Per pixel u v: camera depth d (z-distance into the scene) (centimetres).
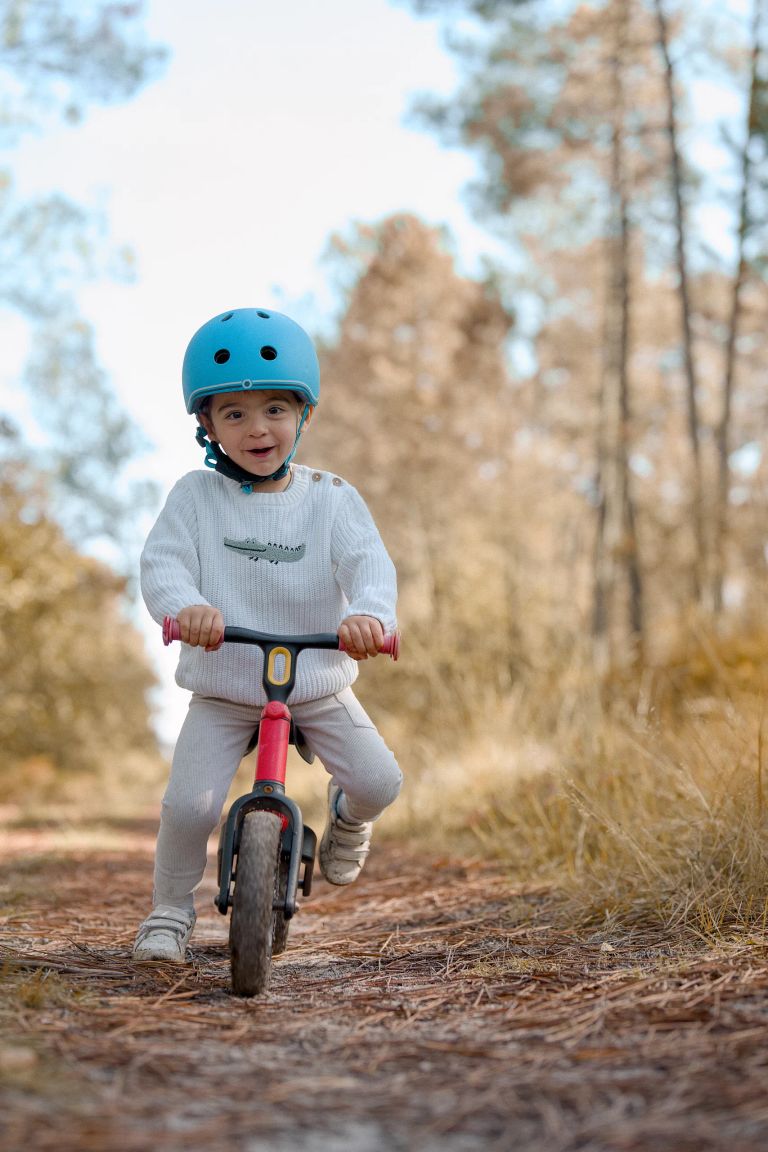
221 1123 178
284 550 331
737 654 645
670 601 1894
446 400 2472
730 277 1861
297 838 279
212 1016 253
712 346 2273
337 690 326
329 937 384
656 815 443
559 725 705
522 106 1728
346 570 332
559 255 2483
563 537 2569
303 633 330
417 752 860
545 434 2656
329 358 2519
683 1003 250
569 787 523
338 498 340
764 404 2378
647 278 2325
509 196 1891
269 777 283
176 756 323
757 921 333
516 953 328
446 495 2347
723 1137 169
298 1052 224
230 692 317
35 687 1680
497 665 927
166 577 318
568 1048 222
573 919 375
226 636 291
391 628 311
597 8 1617
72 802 2011
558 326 2578
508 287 2592
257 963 268
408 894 482
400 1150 169
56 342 2648
